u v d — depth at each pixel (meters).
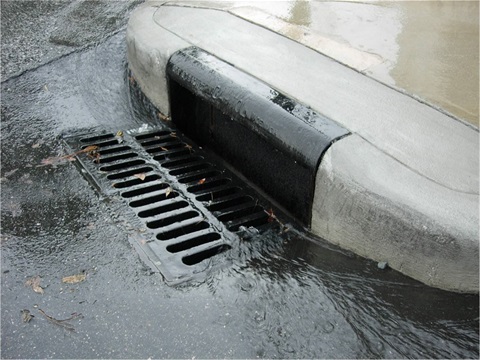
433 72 4.24
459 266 2.93
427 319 2.88
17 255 3.32
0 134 4.57
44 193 3.86
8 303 2.98
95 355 2.69
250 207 3.79
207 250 3.35
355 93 3.88
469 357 2.68
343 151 3.28
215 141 4.39
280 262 3.27
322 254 3.34
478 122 3.61
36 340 2.77
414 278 3.12
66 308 2.94
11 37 6.23
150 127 4.76
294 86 3.92
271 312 2.92
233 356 2.68
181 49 4.56
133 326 2.83
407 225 2.99
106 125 4.75
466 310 2.93
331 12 5.43
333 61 4.36
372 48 4.62
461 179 3.12
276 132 3.52
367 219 3.14
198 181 4.04
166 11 5.46
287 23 5.10
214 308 2.94
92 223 3.57
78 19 6.65
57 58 5.78
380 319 2.88
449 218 2.91
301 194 3.55
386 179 3.13
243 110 3.75
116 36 6.18
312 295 3.03
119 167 4.16
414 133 3.47
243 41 4.69
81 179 4.00
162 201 3.79
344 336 2.79
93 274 3.16
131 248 3.35
